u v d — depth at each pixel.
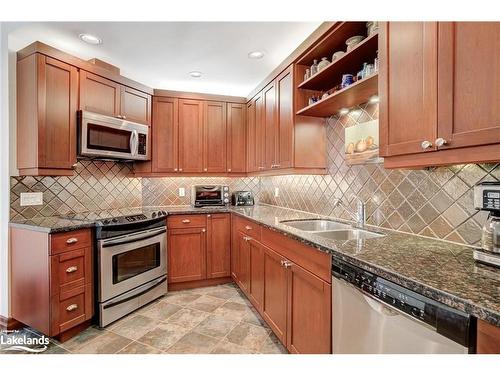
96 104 2.49
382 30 1.31
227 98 3.43
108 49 2.37
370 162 1.88
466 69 0.95
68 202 2.61
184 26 2.02
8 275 2.18
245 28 2.03
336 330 1.27
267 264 2.11
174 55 2.49
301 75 2.32
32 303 2.03
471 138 0.94
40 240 1.98
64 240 2.02
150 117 3.07
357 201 2.02
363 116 1.98
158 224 2.79
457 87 0.98
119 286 2.35
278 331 1.90
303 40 2.21
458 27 0.98
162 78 3.08
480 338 0.71
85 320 2.15
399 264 1.03
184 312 2.48
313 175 2.60
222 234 3.16
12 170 2.19
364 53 1.67
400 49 1.21
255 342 1.99
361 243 1.38
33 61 2.08
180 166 3.25
